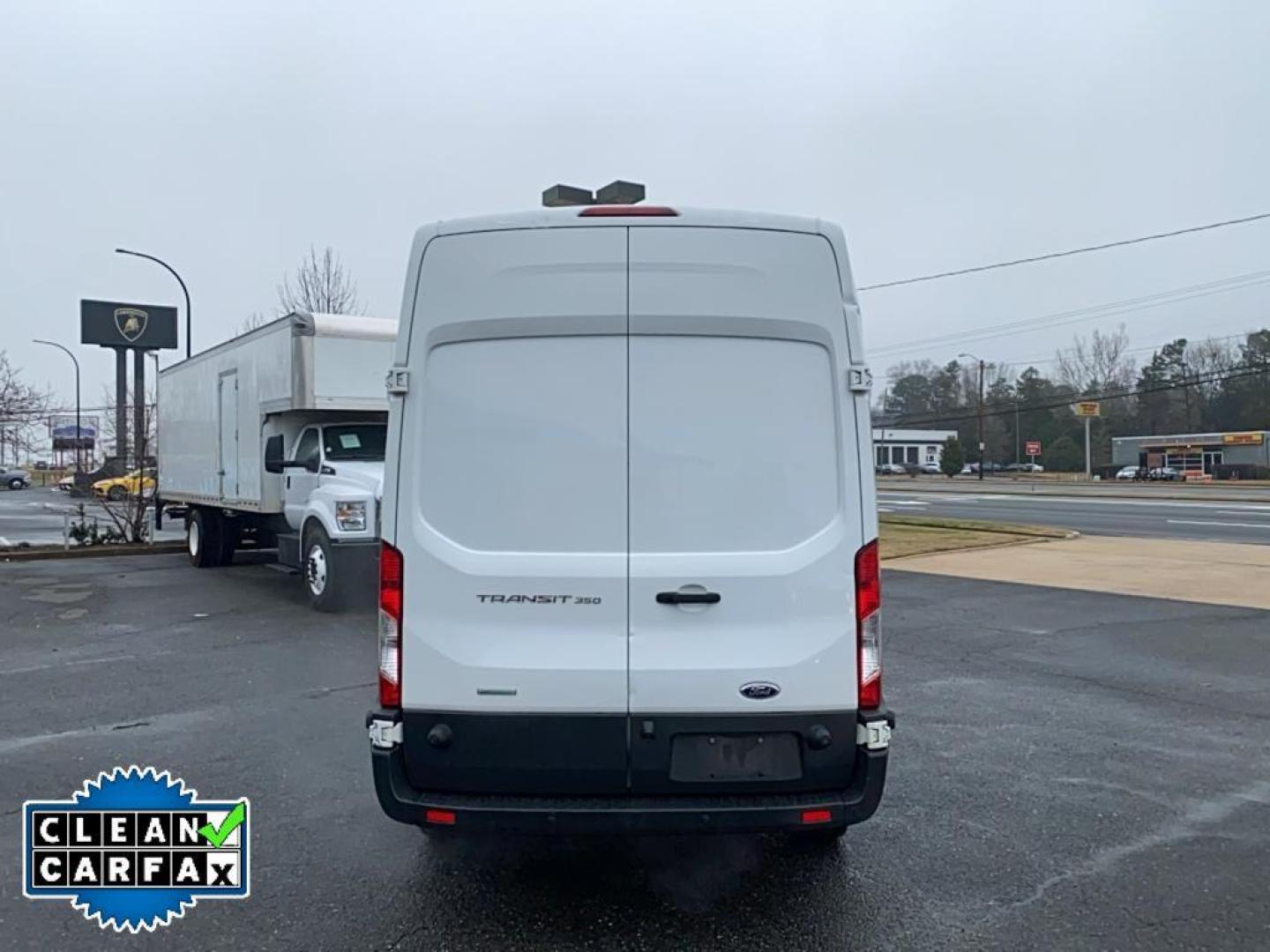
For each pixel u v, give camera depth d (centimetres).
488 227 370
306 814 490
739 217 370
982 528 2220
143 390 4103
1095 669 817
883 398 11831
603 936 368
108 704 699
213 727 641
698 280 368
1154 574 1435
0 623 1032
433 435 371
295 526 1190
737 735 366
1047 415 9856
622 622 365
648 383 368
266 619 1047
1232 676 792
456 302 369
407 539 370
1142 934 368
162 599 1198
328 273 2853
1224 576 1402
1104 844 453
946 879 416
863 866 430
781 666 365
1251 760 580
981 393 7919
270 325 1168
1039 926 375
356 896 401
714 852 445
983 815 488
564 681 364
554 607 365
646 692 364
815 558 367
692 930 373
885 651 888
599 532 366
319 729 637
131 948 360
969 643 927
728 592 365
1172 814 491
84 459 4578
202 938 368
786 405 370
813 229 372
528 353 369
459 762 369
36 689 743
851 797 366
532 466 368
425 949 359
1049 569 1505
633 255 368
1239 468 7044
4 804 503
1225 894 402
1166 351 9500
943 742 612
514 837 461
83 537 1848
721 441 368
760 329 369
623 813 358
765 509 368
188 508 1630
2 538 2167
